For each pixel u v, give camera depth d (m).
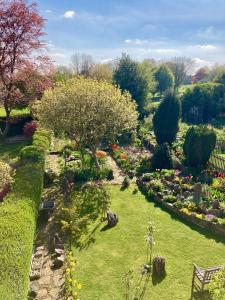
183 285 12.42
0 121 35.94
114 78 49.00
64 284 12.49
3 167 15.59
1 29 30.72
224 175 23.33
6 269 9.74
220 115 56.03
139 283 12.55
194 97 55.34
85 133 23.05
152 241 14.52
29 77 33.72
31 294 11.87
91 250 14.66
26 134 33.91
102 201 19.27
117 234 15.94
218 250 14.56
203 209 17.31
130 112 23.84
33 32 31.83
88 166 24.62
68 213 16.84
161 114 29.73
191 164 25.28
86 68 77.38
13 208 13.30
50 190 21.06
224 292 8.80
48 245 15.02
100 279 12.81
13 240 11.06
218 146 31.58
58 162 26.19
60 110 22.33
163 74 82.12
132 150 29.83
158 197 19.48
